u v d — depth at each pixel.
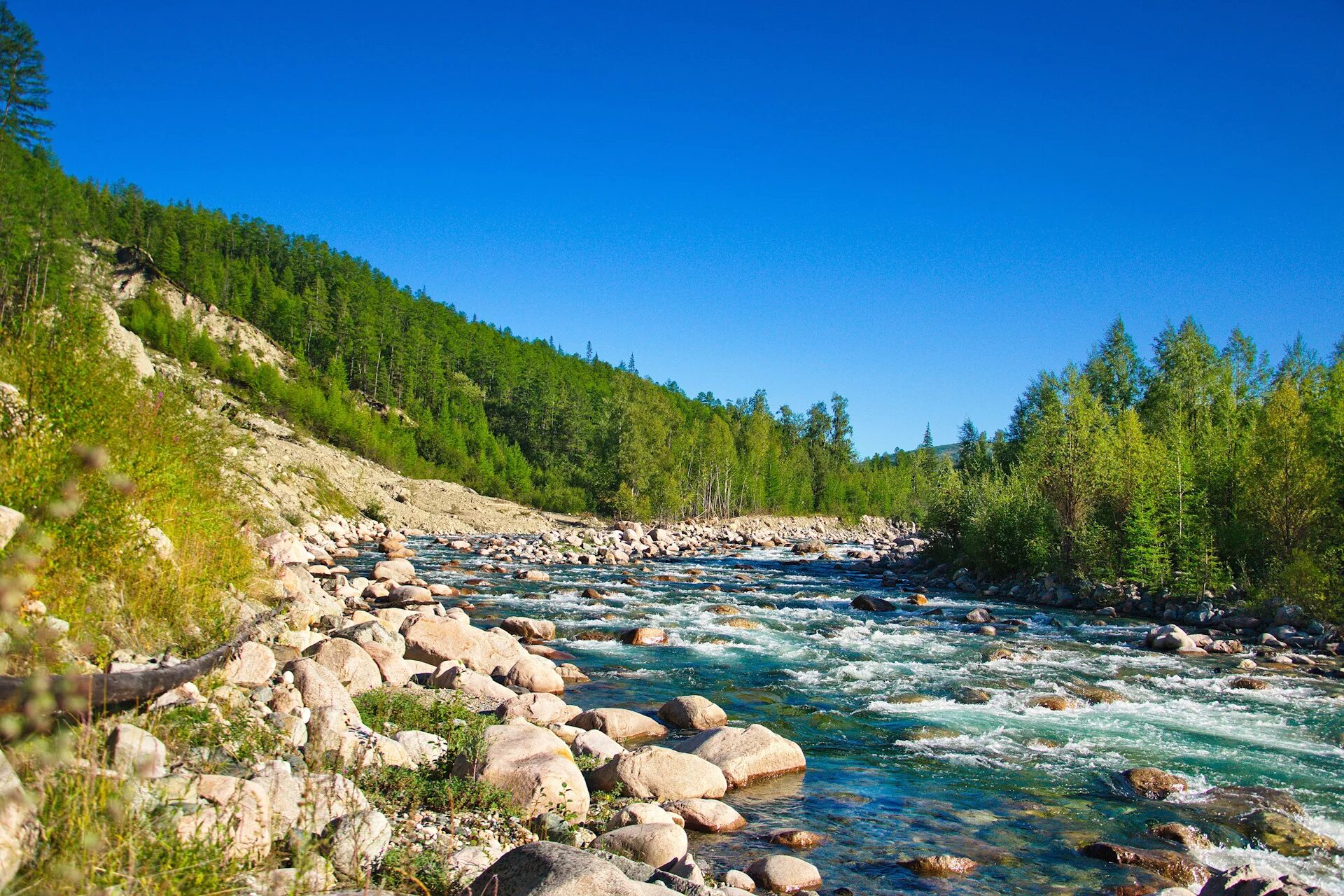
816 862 7.95
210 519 11.55
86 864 3.62
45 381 9.52
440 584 28.81
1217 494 29.67
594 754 9.67
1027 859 8.18
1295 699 15.04
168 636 8.17
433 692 11.09
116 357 11.93
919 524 50.22
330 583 21.48
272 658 8.75
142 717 5.86
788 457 114.81
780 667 16.94
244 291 120.88
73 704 4.51
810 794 9.85
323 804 5.57
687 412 159.62
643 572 37.59
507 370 148.75
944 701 14.29
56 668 5.16
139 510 9.34
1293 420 26.80
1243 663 17.98
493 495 87.50
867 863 7.97
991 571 36.12
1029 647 20.02
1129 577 28.17
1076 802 9.76
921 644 20.05
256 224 146.75
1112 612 26.97
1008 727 12.88
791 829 8.73
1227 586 26.61
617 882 4.81
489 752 8.17
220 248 141.88
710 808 8.70
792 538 81.75
